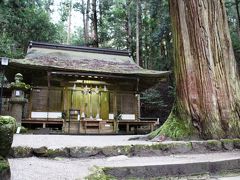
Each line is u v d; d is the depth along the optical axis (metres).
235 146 4.49
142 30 24.08
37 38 20.50
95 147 3.57
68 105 12.22
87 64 12.69
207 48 5.12
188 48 5.27
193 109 4.97
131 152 3.73
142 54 24.91
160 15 20.06
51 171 2.50
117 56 15.38
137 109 13.24
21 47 20.16
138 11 22.05
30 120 10.55
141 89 15.05
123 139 5.80
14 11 17.66
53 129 11.70
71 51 14.51
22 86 8.54
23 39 19.95
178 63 5.43
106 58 14.69
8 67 10.88
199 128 4.83
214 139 4.64
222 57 5.20
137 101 13.32
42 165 2.79
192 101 5.01
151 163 2.95
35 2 22.08
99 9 25.19
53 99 12.09
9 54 16.06
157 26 21.66
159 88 21.98
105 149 3.62
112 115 12.84
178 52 5.44
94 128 11.77
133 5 23.86
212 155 3.82
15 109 8.41
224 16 5.49
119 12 24.67
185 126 4.94
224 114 4.88
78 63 12.58
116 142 4.61
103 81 12.94
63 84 12.30
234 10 21.75
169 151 3.97
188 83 5.12
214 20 5.31
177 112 5.27
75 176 2.30
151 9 20.72
